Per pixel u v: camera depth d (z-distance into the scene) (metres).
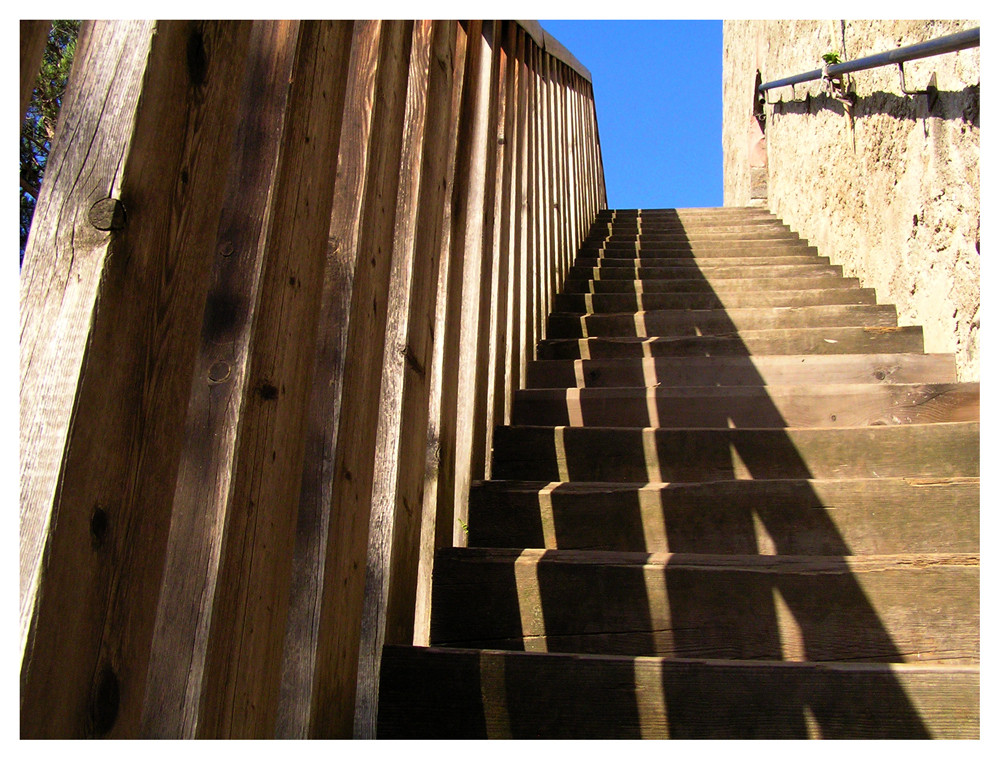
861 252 3.70
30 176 2.36
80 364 0.71
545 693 1.29
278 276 1.07
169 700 0.86
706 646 1.50
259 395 1.01
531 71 3.38
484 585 1.61
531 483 1.98
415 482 1.57
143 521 0.79
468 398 2.01
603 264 4.76
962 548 1.74
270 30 1.13
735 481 1.86
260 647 1.00
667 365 2.91
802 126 5.01
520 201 2.86
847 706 1.22
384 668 1.33
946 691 1.21
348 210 1.34
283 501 1.07
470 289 2.12
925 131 2.82
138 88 0.79
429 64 1.77
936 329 2.79
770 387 2.52
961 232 2.55
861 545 1.78
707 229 5.75
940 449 2.06
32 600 0.65
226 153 0.95
